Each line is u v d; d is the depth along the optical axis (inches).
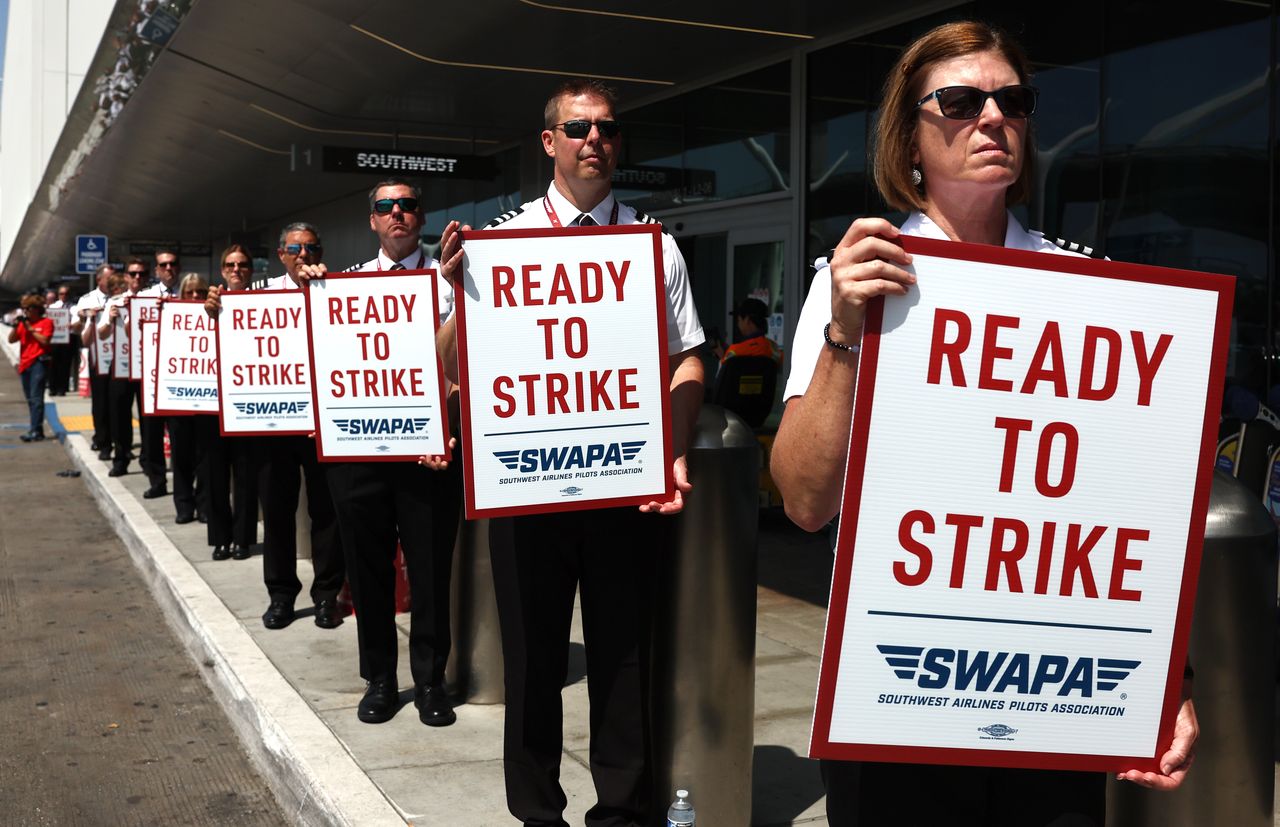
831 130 373.7
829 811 80.6
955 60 76.5
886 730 71.6
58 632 273.3
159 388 354.3
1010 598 71.8
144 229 1341.0
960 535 71.0
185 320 353.4
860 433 69.9
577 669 221.3
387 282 180.5
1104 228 287.9
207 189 906.1
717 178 431.8
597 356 127.2
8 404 956.6
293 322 243.4
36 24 1523.1
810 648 237.0
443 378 179.9
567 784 162.9
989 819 78.6
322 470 245.9
